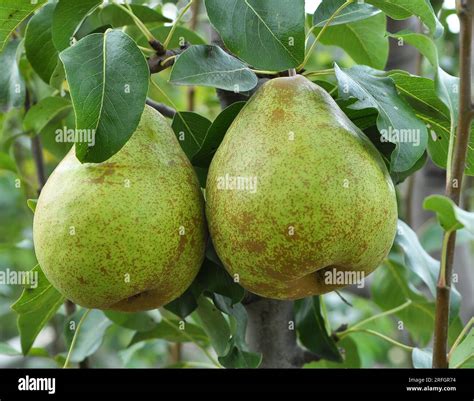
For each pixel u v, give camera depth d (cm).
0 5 153
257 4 131
